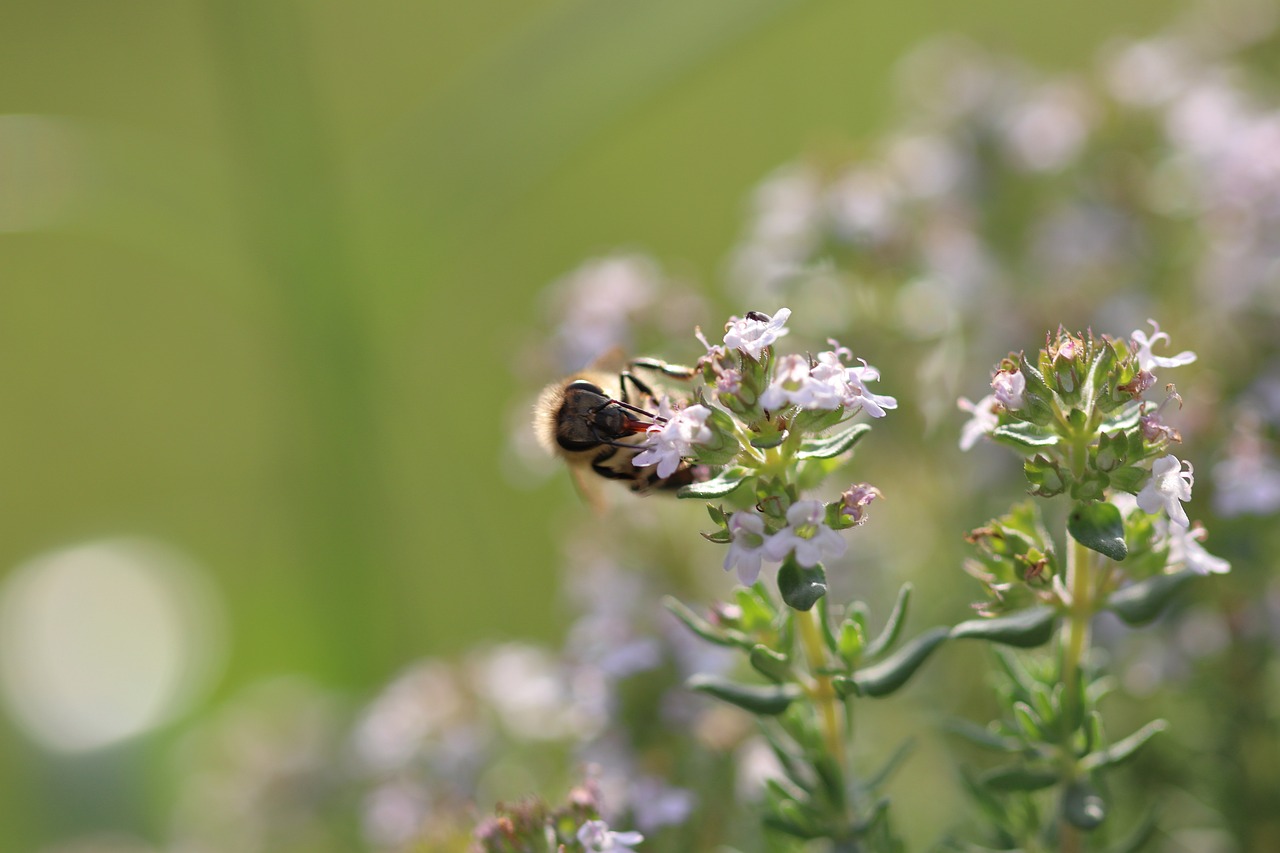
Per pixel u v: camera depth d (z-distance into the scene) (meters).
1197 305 0.26
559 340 0.26
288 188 0.29
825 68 0.37
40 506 0.41
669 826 0.23
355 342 0.29
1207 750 0.25
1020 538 0.22
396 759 0.26
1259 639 0.24
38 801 0.30
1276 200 0.26
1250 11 0.28
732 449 0.21
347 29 0.42
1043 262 0.27
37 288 0.42
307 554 0.29
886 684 0.22
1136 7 0.37
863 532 0.27
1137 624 0.22
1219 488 0.24
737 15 0.28
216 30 0.29
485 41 0.42
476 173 0.29
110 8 0.43
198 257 0.29
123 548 0.35
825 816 0.22
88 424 0.42
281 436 0.33
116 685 0.32
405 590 0.29
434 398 0.35
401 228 0.29
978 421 0.22
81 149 0.29
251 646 0.33
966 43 0.29
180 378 0.42
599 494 0.25
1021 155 0.28
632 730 0.24
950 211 0.27
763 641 0.22
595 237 0.37
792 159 0.37
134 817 0.30
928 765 0.26
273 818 0.28
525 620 0.34
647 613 0.25
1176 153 0.27
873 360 0.27
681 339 0.26
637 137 0.37
